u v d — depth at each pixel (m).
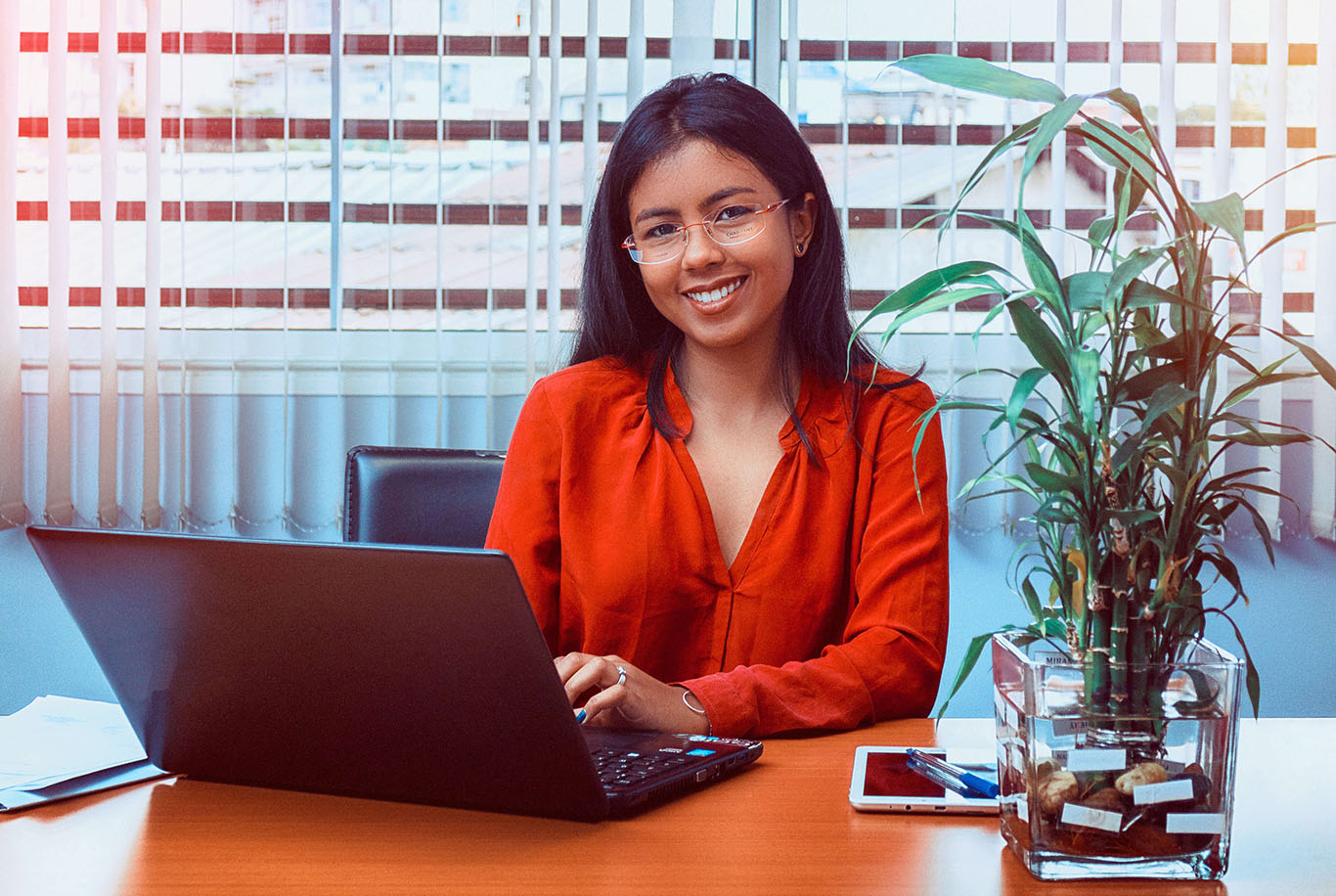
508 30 2.47
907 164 2.46
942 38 2.45
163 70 2.49
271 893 0.76
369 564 0.81
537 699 0.82
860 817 0.91
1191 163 2.47
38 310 2.53
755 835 0.87
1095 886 0.77
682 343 1.56
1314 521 2.47
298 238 2.50
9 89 2.48
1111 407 0.79
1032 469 0.78
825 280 1.51
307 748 0.93
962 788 0.95
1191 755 0.78
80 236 2.52
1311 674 2.54
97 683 2.61
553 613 1.51
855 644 1.28
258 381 2.52
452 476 1.61
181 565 0.87
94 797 0.95
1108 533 0.78
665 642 1.46
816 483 1.47
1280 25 2.44
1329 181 2.45
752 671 1.18
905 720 1.25
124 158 2.50
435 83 2.48
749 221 1.42
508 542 1.51
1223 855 0.79
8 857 0.83
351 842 0.85
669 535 1.46
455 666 0.83
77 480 2.54
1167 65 2.45
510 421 2.52
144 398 2.49
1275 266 2.45
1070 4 2.45
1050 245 2.43
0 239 2.48
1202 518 0.81
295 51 2.48
